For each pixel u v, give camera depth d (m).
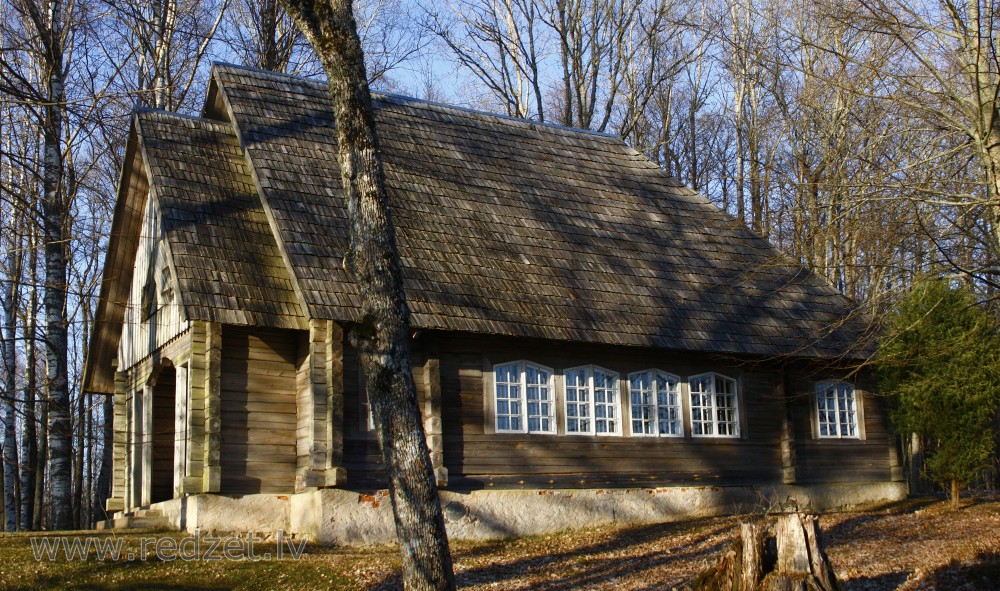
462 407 19.17
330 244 18.66
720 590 10.33
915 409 20.89
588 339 19.53
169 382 22.44
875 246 17.30
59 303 22.44
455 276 19.44
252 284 18.06
